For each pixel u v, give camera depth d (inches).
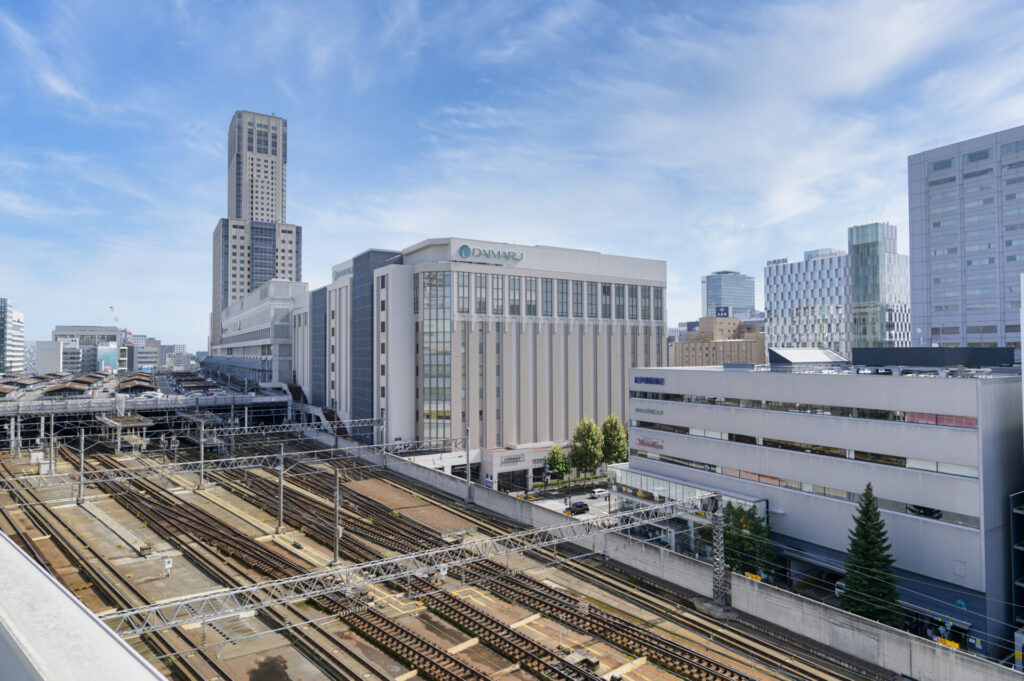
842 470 1820.9
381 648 1384.1
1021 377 1705.2
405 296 3572.8
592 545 2065.7
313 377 4928.6
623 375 3946.9
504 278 3555.6
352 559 1937.7
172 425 4284.0
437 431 3400.6
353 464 3440.0
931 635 1566.2
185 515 2385.6
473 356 3444.9
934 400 1638.8
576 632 1485.0
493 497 2513.5
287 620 1505.9
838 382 1849.2
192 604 1573.6
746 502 1982.0
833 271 6806.1
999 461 1598.2
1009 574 1592.0
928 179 4210.1
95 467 3260.3
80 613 221.1
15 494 2640.3
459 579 1808.6
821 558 1845.5
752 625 1558.8
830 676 1321.4
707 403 2244.1
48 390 5172.2
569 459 3277.6
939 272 4141.2
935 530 1611.7
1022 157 3752.5
